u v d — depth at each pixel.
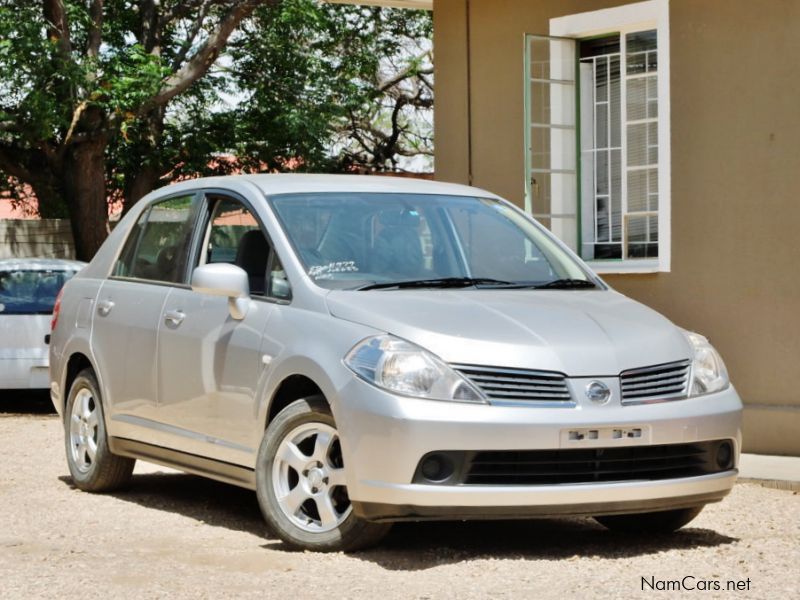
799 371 9.64
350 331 6.07
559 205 11.33
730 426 6.25
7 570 5.86
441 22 12.43
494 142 11.99
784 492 8.30
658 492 5.98
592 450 5.86
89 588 5.46
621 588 5.39
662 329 6.41
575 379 5.87
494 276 6.96
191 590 5.39
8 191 26.28
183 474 9.12
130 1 22.81
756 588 5.43
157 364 7.41
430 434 5.67
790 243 9.67
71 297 8.56
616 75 11.18
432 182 7.69
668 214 10.40
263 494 6.34
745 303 9.94
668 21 10.40
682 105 10.32
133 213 8.30
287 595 5.28
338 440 6.07
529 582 5.51
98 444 8.10
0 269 13.76
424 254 6.91
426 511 5.70
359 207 7.07
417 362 5.79
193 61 20.64
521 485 5.75
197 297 7.21
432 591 5.33
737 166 9.98
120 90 19.02
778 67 9.73
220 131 24.19
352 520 5.99
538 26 11.53
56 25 19.17
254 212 7.05
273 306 6.61
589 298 6.76
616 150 11.16
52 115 18.20
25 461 9.89
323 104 25.06
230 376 6.72
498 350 5.86
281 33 24.33
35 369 13.60
